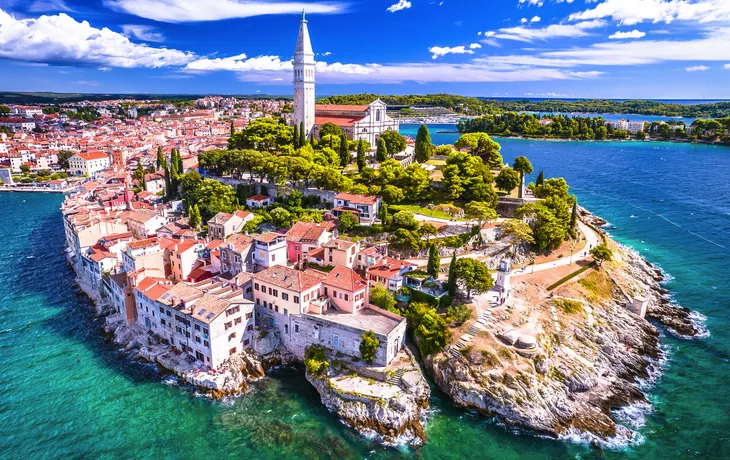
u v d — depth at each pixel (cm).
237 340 10556
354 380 9662
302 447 8450
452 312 10856
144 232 15612
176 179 19725
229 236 13225
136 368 10569
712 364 10694
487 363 9856
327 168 16650
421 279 11988
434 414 9356
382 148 19525
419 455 8331
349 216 14450
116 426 8862
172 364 10450
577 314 11756
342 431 8856
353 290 10819
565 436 8769
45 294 13912
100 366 10594
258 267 12600
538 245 14388
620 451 8419
